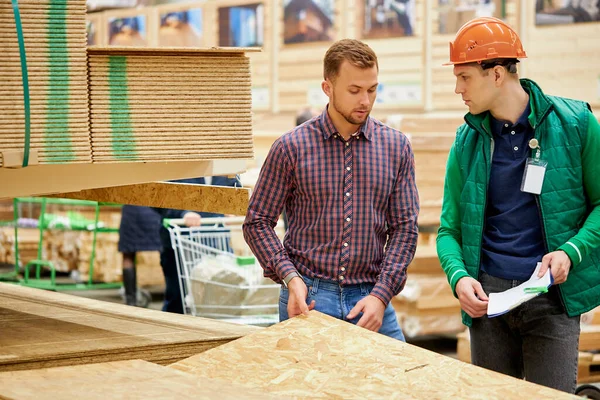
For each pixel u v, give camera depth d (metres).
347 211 2.91
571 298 2.96
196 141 2.48
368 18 8.74
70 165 2.42
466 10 7.90
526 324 3.03
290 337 2.45
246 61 2.52
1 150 2.21
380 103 8.62
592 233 2.91
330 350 2.36
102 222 8.89
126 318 2.92
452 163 3.14
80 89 2.31
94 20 11.86
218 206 2.98
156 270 9.56
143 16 11.27
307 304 2.91
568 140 2.94
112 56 2.38
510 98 2.96
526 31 7.48
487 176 3.03
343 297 2.91
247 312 4.69
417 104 8.34
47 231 9.36
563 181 2.93
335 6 9.08
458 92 3.00
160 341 2.53
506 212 3.01
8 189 2.37
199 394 2.03
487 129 3.02
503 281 2.99
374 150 2.94
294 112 9.58
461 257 3.10
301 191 2.95
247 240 2.96
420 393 2.07
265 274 2.95
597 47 7.03
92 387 2.08
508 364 3.15
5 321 2.82
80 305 3.17
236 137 2.52
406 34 8.41
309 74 9.43
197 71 2.47
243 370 2.27
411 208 3.01
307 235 2.96
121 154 2.39
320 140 2.93
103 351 2.40
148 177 2.49
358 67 2.74
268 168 2.96
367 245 2.94
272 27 9.77
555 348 2.99
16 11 2.20
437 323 6.30
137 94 2.40
